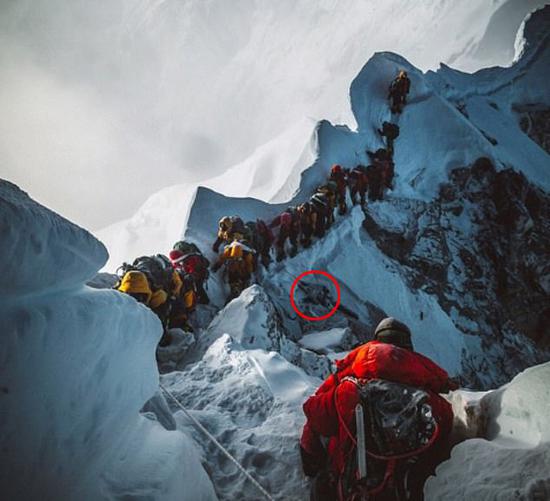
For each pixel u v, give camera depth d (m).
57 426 1.40
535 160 19.70
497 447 2.01
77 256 1.57
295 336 9.30
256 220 10.88
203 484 2.31
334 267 11.08
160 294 5.34
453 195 15.80
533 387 2.11
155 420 2.47
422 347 11.45
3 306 1.28
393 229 13.33
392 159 15.82
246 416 3.40
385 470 2.22
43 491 1.33
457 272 13.96
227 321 5.90
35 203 1.47
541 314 14.48
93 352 1.60
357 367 2.58
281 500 2.67
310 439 2.64
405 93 17.50
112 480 1.70
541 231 15.88
